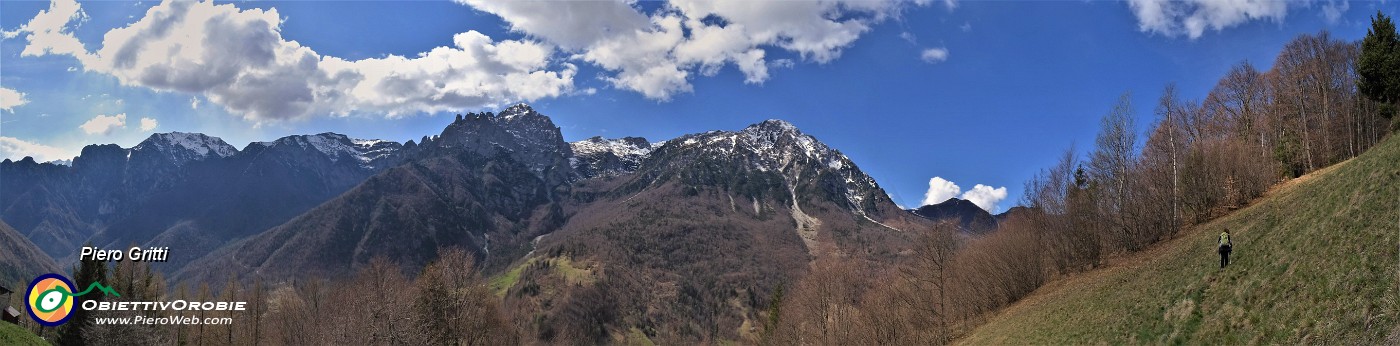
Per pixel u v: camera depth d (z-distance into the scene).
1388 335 26.30
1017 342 57.44
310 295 117.06
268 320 118.88
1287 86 94.12
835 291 102.50
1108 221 79.12
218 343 101.56
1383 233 32.47
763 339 127.94
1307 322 30.88
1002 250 84.94
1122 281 58.38
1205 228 65.44
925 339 81.00
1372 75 72.75
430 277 83.38
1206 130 102.19
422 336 78.06
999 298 82.06
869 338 89.88
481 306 97.12
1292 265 36.72
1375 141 76.44
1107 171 83.38
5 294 75.50
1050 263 85.06
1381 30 73.19
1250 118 98.19
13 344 45.34
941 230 96.00
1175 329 40.28
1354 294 30.06
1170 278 50.03
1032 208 92.62
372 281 91.62
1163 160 82.50
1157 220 74.19
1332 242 35.78
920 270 95.75
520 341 151.00
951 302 88.00
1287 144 83.56
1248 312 35.72
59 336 76.12
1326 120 81.62
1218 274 43.12
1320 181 51.81
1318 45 91.12
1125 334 44.44
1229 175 72.69
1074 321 54.44
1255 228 49.41
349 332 79.69
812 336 100.38
